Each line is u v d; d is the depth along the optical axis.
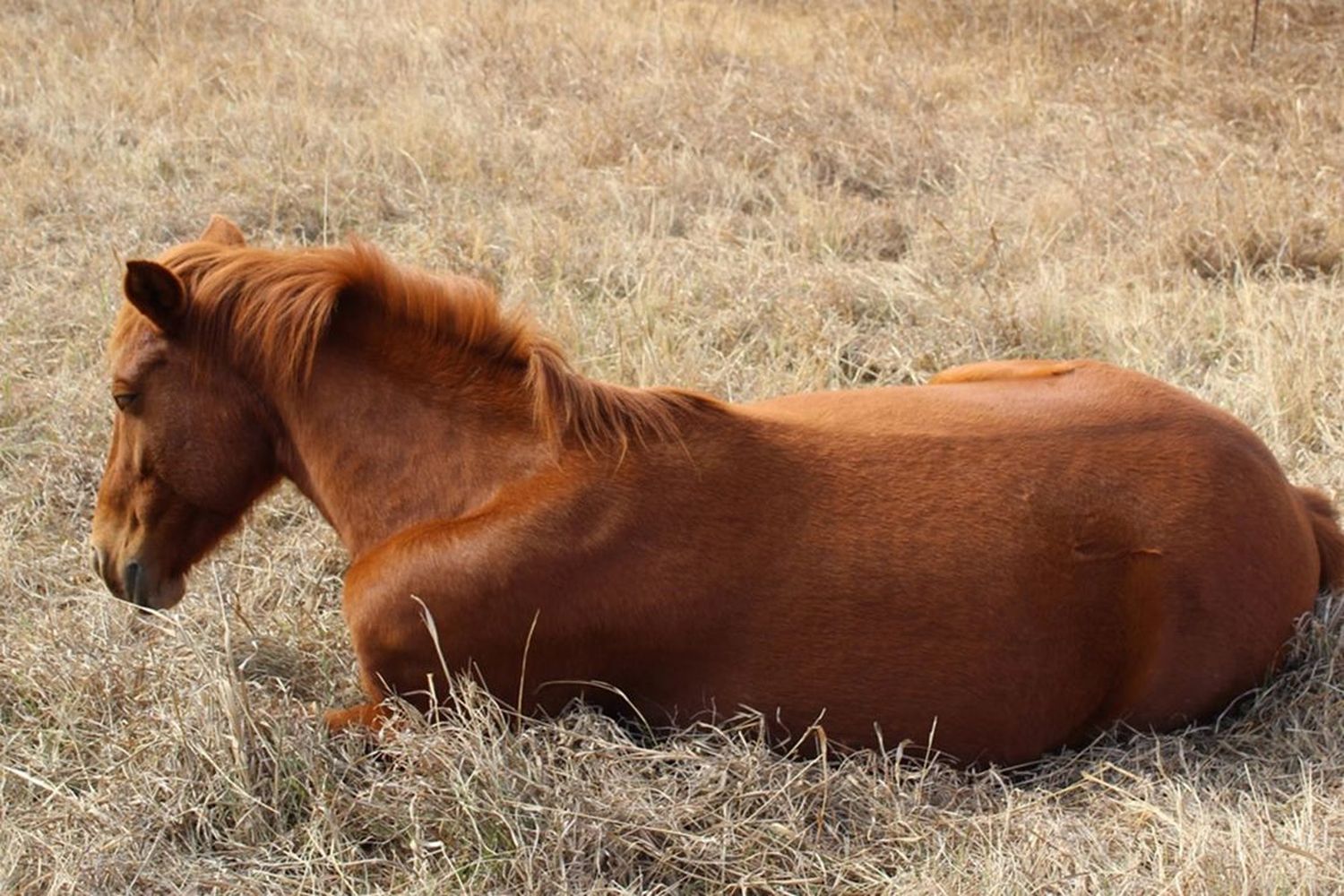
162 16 10.55
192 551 3.78
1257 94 9.14
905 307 6.27
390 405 3.54
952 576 3.34
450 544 3.37
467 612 3.36
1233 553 3.45
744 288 6.32
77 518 4.89
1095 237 7.09
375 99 9.04
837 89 9.10
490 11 10.73
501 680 3.45
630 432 3.44
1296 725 3.55
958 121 8.91
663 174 7.73
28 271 6.59
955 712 3.39
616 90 9.12
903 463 3.44
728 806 3.27
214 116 8.55
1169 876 3.09
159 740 3.49
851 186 8.03
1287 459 4.97
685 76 9.30
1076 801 3.43
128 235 6.97
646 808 3.26
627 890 3.14
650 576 3.34
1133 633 3.43
